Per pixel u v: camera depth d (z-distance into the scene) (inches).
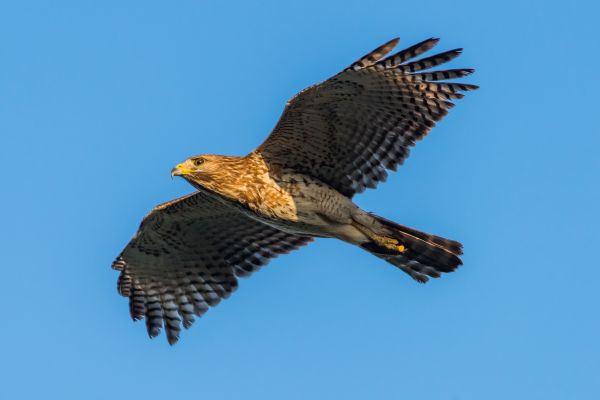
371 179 593.3
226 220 666.8
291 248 678.5
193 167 603.2
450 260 613.6
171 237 669.9
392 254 607.8
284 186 599.5
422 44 549.0
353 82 557.9
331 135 584.4
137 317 693.3
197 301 689.6
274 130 582.2
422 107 573.9
